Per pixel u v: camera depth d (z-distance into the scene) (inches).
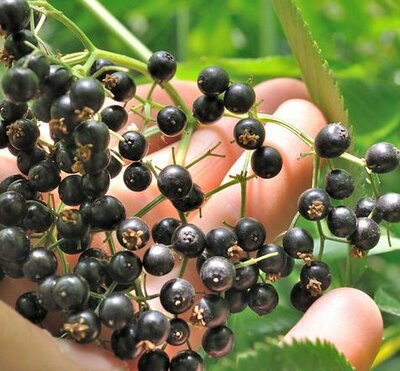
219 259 6.3
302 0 10.6
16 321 5.9
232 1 11.8
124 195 8.5
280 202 8.3
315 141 6.9
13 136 6.4
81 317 5.9
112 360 6.3
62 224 6.2
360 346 6.9
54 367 6.1
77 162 6.0
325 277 6.9
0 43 7.6
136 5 11.5
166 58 6.9
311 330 6.9
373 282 10.0
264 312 6.8
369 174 7.1
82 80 5.9
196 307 6.4
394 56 10.7
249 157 7.4
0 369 6.1
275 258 6.7
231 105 6.9
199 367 6.4
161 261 6.2
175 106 7.6
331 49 10.7
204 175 8.7
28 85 5.8
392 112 9.8
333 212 6.8
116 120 6.7
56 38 11.5
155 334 6.0
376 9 10.5
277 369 6.1
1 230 6.1
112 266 6.1
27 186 6.5
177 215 8.6
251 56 12.2
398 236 8.8
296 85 9.8
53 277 6.0
